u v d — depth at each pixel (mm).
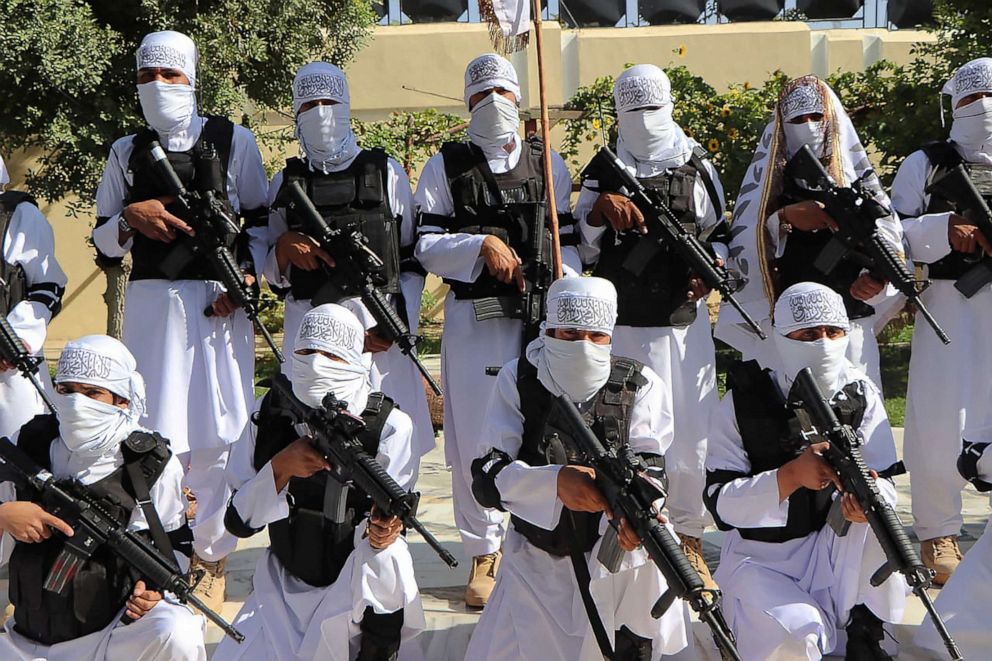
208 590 6312
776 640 5133
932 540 6852
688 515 6574
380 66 18500
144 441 4898
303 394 5031
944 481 6762
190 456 6617
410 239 6797
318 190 6492
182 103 6453
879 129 13391
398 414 5195
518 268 6445
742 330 6984
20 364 5945
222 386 6488
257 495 4992
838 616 5320
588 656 4926
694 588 4434
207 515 6375
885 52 18609
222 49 13523
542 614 5020
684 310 6570
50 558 4734
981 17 12883
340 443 4848
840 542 5285
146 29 13656
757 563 5395
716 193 6805
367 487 4777
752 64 18516
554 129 18359
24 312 6391
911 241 6836
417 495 4746
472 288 6508
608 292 5012
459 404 6547
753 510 5230
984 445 5754
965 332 6719
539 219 6531
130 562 4711
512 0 6984
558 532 4961
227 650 5039
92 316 19359
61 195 14156
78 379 4785
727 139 13477
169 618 4746
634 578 4914
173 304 6371
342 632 4898
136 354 6438
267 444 5121
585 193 6793
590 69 18328
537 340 5195
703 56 18469
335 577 5059
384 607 4895
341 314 5125
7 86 12914
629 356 6586
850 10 18984
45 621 4758
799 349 5406
